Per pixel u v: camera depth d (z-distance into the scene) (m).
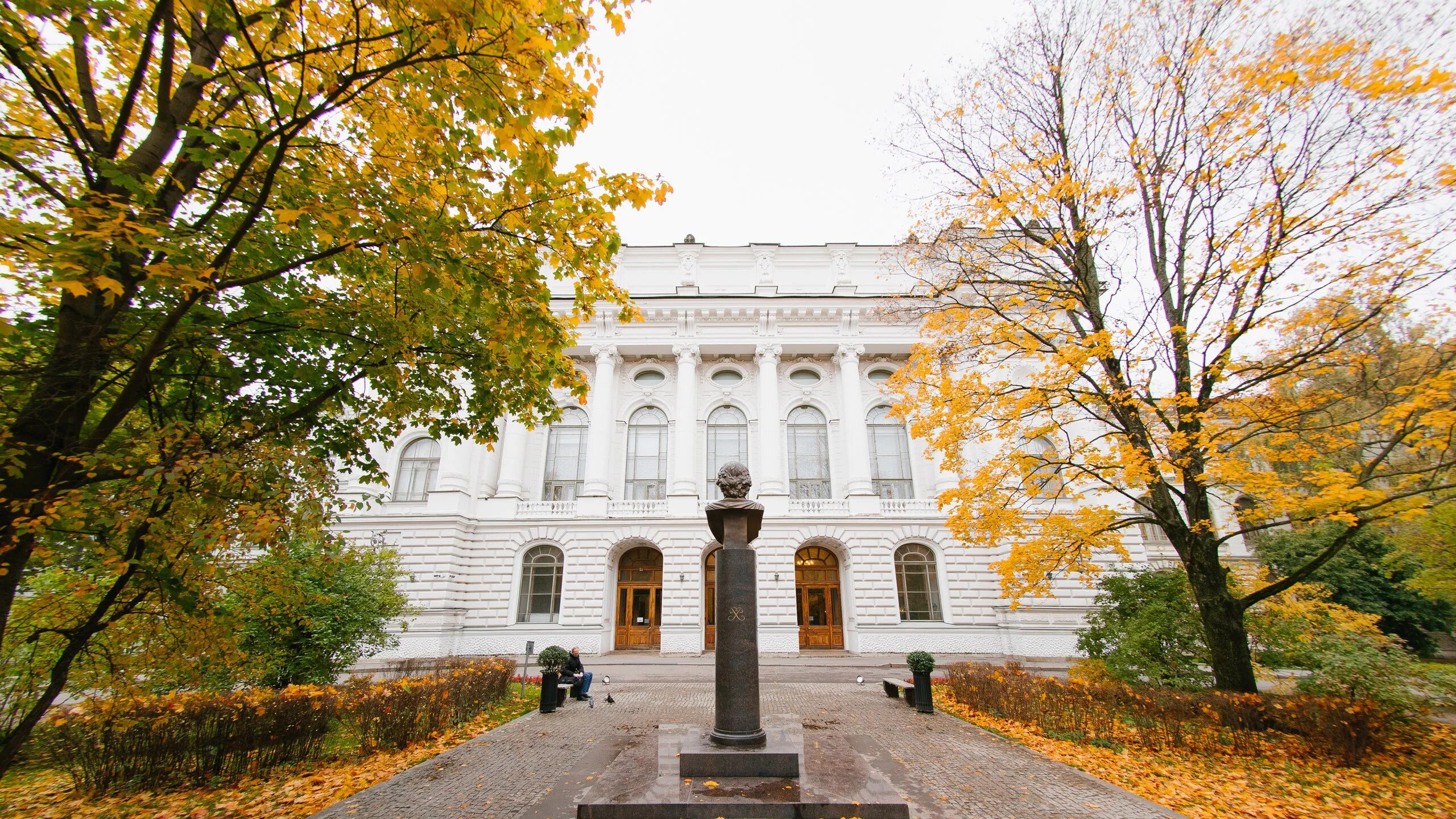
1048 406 12.33
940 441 13.27
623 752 7.78
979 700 12.64
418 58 5.39
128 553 5.68
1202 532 11.35
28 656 7.47
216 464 5.34
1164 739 9.70
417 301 7.39
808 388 32.53
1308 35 10.11
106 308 5.67
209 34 6.11
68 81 6.03
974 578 27.31
